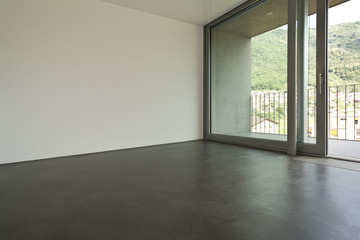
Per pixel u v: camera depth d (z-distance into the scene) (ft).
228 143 12.64
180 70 13.32
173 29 12.95
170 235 3.29
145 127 12.01
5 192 5.25
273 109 10.14
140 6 11.18
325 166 7.23
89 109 10.22
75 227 3.58
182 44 13.35
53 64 9.28
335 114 13.14
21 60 8.61
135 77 11.59
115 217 3.91
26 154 8.77
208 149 10.78
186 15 12.43
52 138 9.33
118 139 11.09
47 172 7.04
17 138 8.59
